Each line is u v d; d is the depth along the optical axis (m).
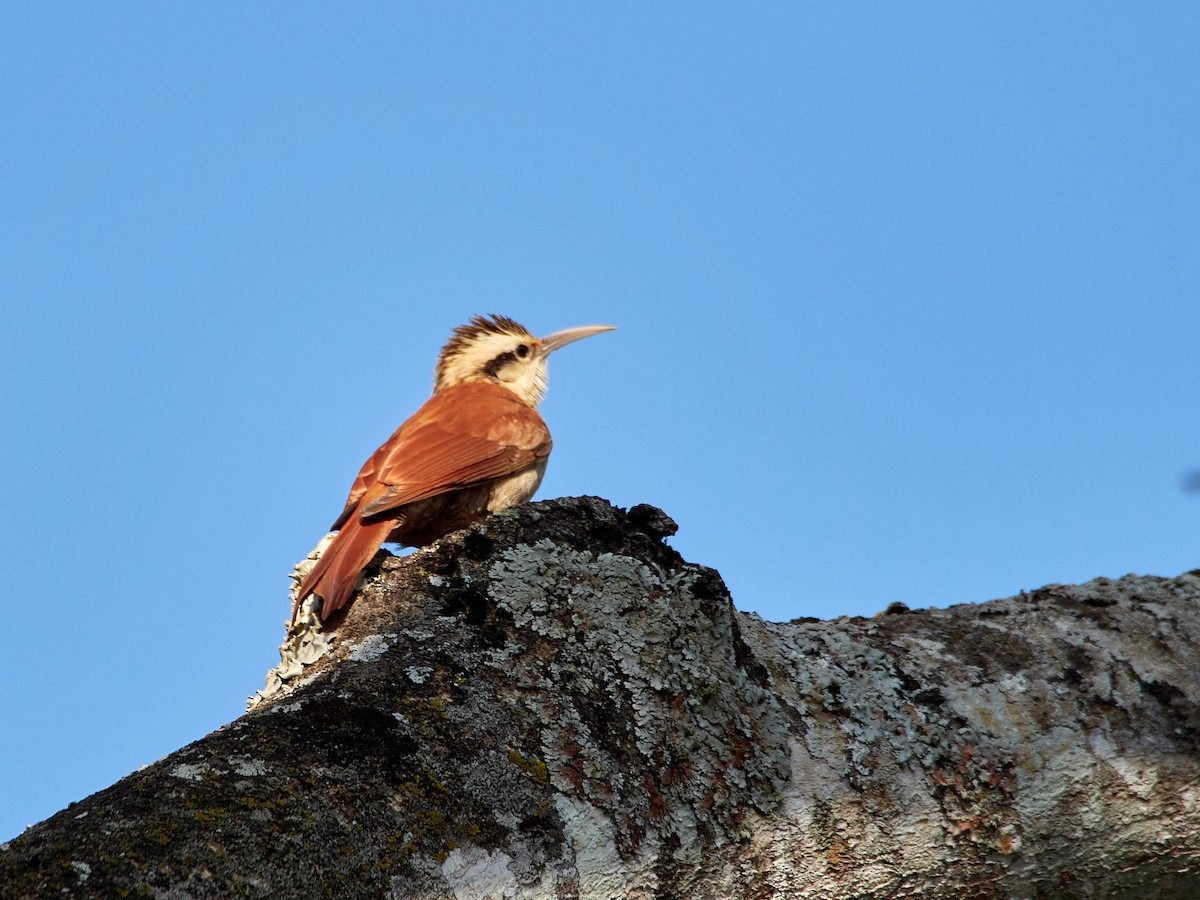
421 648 6.27
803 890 6.43
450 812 5.31
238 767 5.03
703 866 6.03
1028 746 6.95
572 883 5.50
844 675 7.09
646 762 6.10
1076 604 7.86
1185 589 8.02
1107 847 6.95
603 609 6.70
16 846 4.41
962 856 6.73
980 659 7.38
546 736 5.91
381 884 4.88
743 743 6.49
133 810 4.66
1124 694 7.24
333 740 5.35
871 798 6.61
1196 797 7.03
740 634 7.04
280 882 4.63
